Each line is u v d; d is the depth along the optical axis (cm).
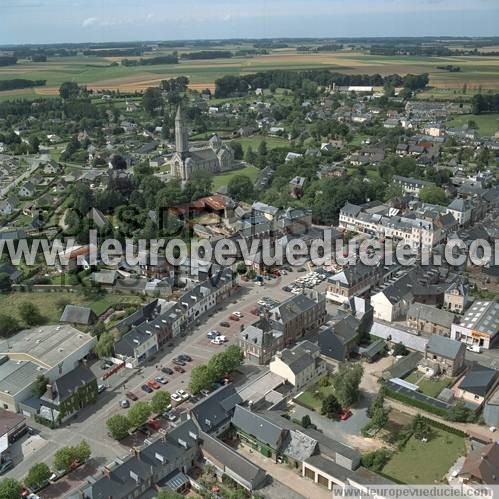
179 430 16412
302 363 19975
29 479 15288
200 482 15712
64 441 17462
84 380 18950
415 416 17762
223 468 15812
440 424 17775
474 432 17412
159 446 15812
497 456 15362
